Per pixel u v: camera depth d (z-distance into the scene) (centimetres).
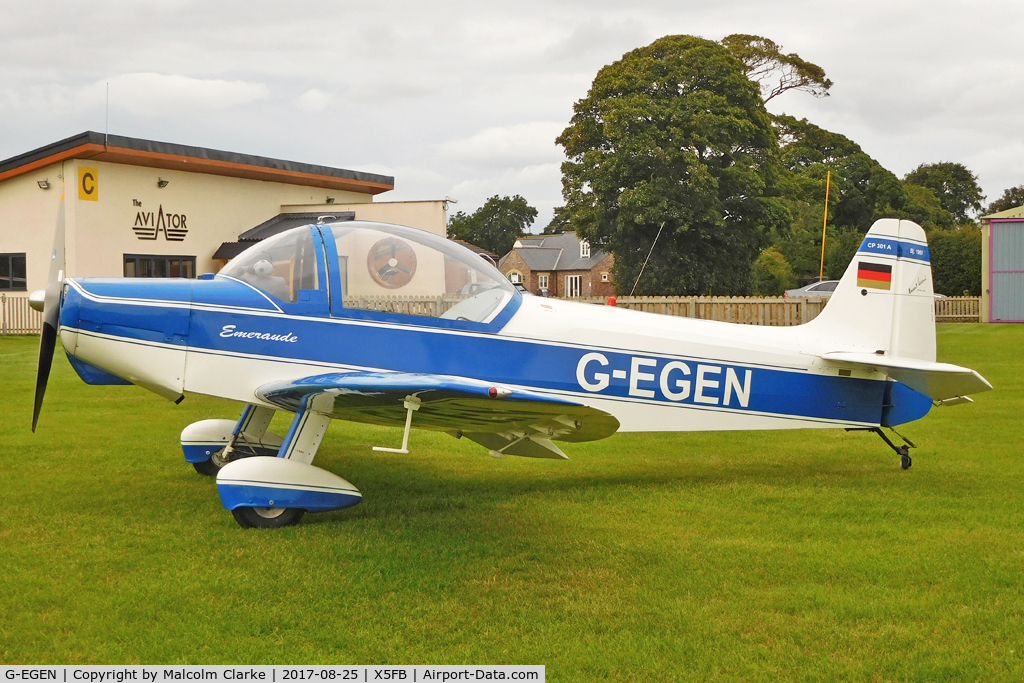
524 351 522
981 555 405
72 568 373
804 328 591
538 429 483
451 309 509
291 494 443
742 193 3194
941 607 341
